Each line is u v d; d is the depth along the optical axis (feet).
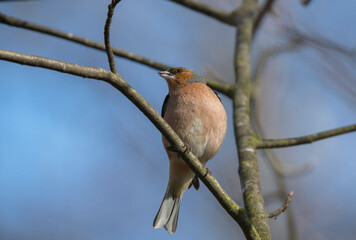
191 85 30.96
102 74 20.34
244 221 21.77
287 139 28.48
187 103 29.48
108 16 19.76
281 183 35.91
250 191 24.61
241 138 28.55
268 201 35.35
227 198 22.34
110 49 20.62
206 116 29.35
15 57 18.71
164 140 29.30
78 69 19.80
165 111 31.91
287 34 37.68
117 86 20.83
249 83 33.27
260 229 22.08
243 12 38.34
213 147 30.22
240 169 26.43
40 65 19.17
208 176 22.76
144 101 21.39
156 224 30.04
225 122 30.58
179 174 30.37
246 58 35.12
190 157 22.72
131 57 34.88
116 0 19.57
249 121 30.12
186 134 29.30
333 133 28.53
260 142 28.40
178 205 30.63
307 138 28.35
